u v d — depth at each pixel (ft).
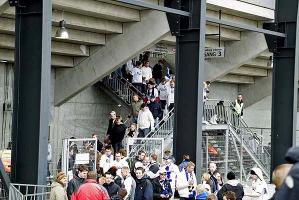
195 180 84.58
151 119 114.93
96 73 119.85
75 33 111.04
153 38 113.80
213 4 116.98
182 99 89.56
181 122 89.71
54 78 123.24
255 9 130.11
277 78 111.45
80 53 118.21
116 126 110.32
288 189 18.54
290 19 109.50
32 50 63.26
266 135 188.85
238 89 183.42
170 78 134.82
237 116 137.18
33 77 63.00
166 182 81.41
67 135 126.82
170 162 85.10
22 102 63.57
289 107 110.32
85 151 89.25
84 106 130.62
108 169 81.35
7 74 115.34
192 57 88.43
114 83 133.39
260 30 102.83
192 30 88.28
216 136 134.10
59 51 113.29
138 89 130.31
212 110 132.26
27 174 62.90
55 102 123.24
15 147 63.52
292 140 110.42
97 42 116.67
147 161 84.69
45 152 62.95
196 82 88.12
